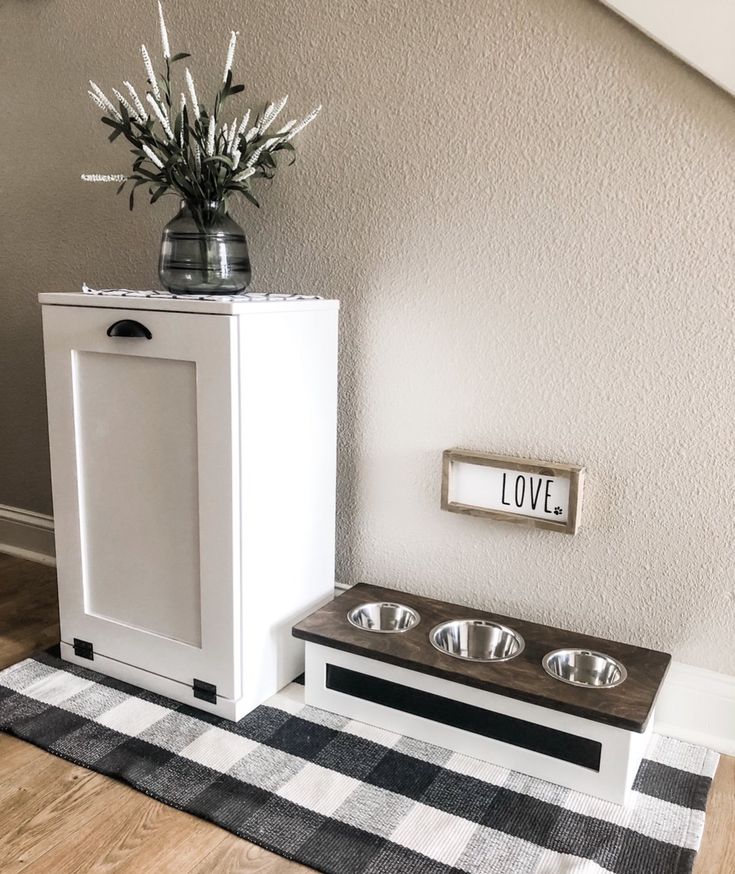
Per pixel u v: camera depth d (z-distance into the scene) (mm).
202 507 1455
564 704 1305
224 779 1349
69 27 1924
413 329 1646
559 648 1487
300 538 1623
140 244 1948
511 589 1633
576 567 1562
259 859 1188
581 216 1452
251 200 1611
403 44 1553
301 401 1560
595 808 1298
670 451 1447
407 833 1234
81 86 1941
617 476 1498
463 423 1629
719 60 1262
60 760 1401
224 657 1496
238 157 1479
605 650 1484
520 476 1563
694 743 1481
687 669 1492
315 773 1368
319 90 1653
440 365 1631
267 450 1486
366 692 1506
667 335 1417
